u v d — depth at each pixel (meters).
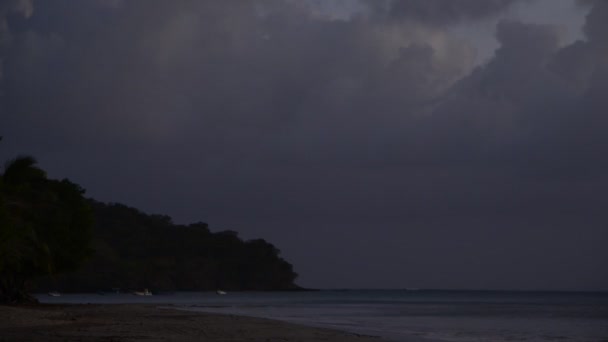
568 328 57.44
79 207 68.00
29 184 62.97
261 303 133.25
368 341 31.70
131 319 43.59
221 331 35.16
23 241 57.06
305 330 38.31
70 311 54.19
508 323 64.69
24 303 65.19
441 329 52.72
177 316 48.97
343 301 179.38
